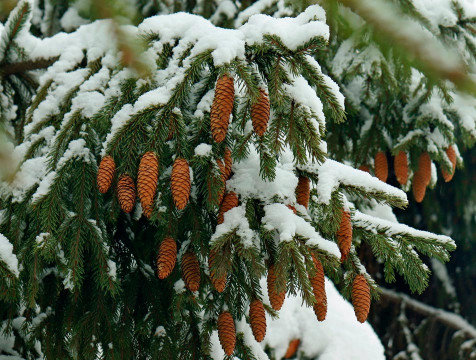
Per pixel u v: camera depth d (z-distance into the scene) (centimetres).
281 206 351
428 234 359
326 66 443
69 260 359
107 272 363
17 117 407
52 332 376
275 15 442
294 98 349
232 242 349
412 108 469
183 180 343
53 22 527
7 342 394
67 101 369
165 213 356
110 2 226
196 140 354
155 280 382
